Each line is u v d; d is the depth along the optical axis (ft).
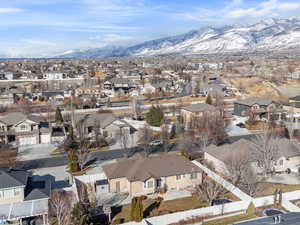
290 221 80.53
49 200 112.68
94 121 219.61
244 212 111.34
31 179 135.44
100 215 106.63
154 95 377.09
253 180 131.23
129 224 99.81
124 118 261.24
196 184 135.13
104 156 177.47
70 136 184.14
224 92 376.27
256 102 262.67
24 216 100.48
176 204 118.52
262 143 155.63
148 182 127.34
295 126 221.05
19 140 199.72
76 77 560.20
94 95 368.07
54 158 175.73
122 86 424.87
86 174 144.25
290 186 132.98
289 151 153.28
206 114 223.10
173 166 134.82
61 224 94.79
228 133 222.89
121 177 129.70
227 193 125.80
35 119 212.84
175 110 278.67
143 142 191.52
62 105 314.35
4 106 298.15
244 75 522.06
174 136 214.90
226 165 141.59
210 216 107.96
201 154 174.40
